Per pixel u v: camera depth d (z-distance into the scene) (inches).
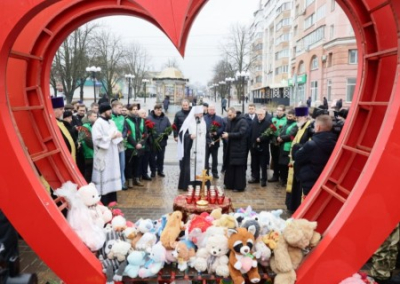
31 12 81.6
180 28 77.2
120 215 120.2
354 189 89.5
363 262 87.5
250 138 283.6
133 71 1290.6
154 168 306.7
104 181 200.2
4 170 86.3
